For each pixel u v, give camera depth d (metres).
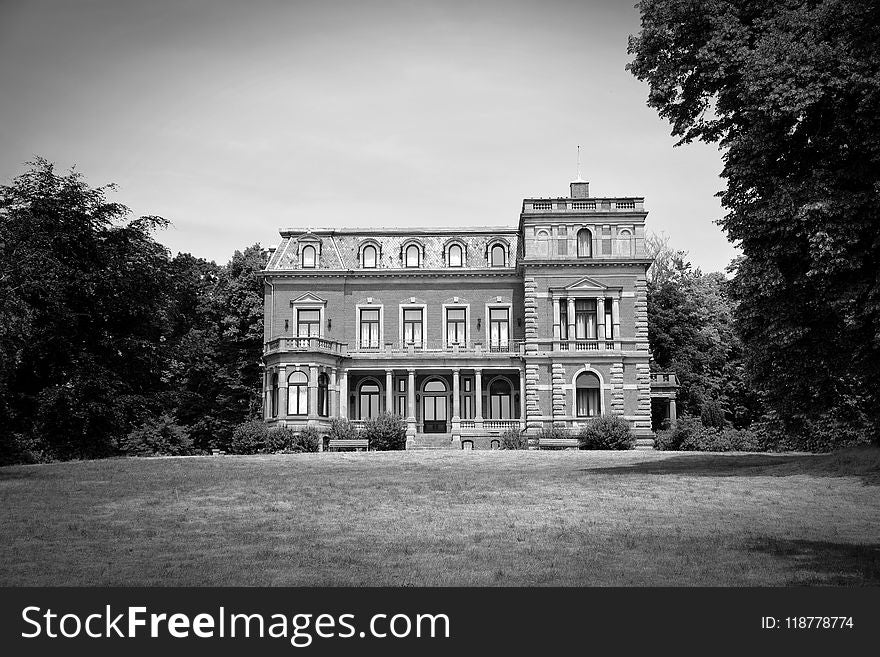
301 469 30.89
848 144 21.94
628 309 57.53
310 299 60.44
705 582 12.22
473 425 57.69
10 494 22.73
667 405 65.19
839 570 12.88
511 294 61.34
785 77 21.42
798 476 24.55
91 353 40.38
